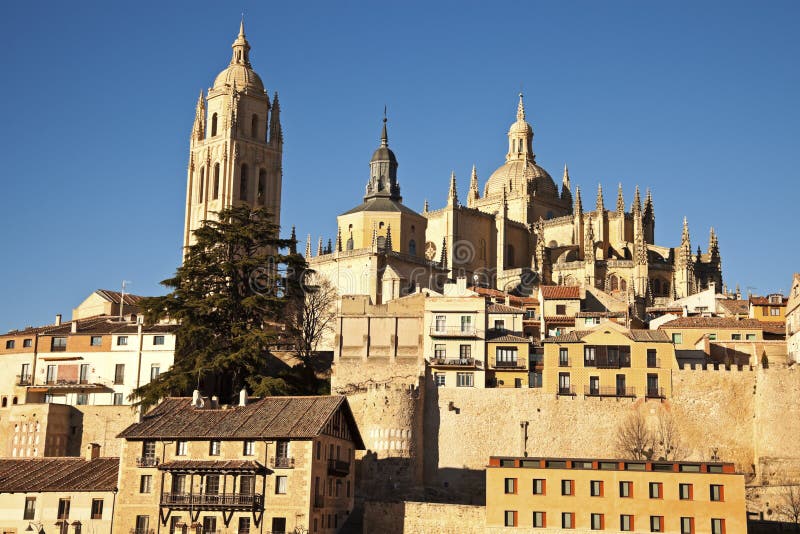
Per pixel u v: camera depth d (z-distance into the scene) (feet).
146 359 501.56
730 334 525.34
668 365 458.50
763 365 450.71
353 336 492.95
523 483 383.86
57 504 382.63
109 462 410.31
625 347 462.19
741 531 370.12
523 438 453.99
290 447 373.20
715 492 373.61
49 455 466.70
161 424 390.21
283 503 369.09
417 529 389.80
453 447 457.27
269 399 406.21
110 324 531.91
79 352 510.58
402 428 448.65
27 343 520.01
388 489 442.50
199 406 403.34
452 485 453.17
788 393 442.09
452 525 387.14
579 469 382.01
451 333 488.02
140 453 382.83
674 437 450.71
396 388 451.94
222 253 493.77
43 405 470.39
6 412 477.77
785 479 432.25
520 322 500.74
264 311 478.59
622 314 547.49
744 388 453.17
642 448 445.78
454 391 463.01
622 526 375.66
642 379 458.09
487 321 499.10
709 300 620.90
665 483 376.48
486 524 383.04
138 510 376.48
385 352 489.26
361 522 408.46
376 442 447.83
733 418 451.53
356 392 467.11
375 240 651.25
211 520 372.58
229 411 397.39
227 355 448.24
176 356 467.52
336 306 597.52
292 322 551.18
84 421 476.54
